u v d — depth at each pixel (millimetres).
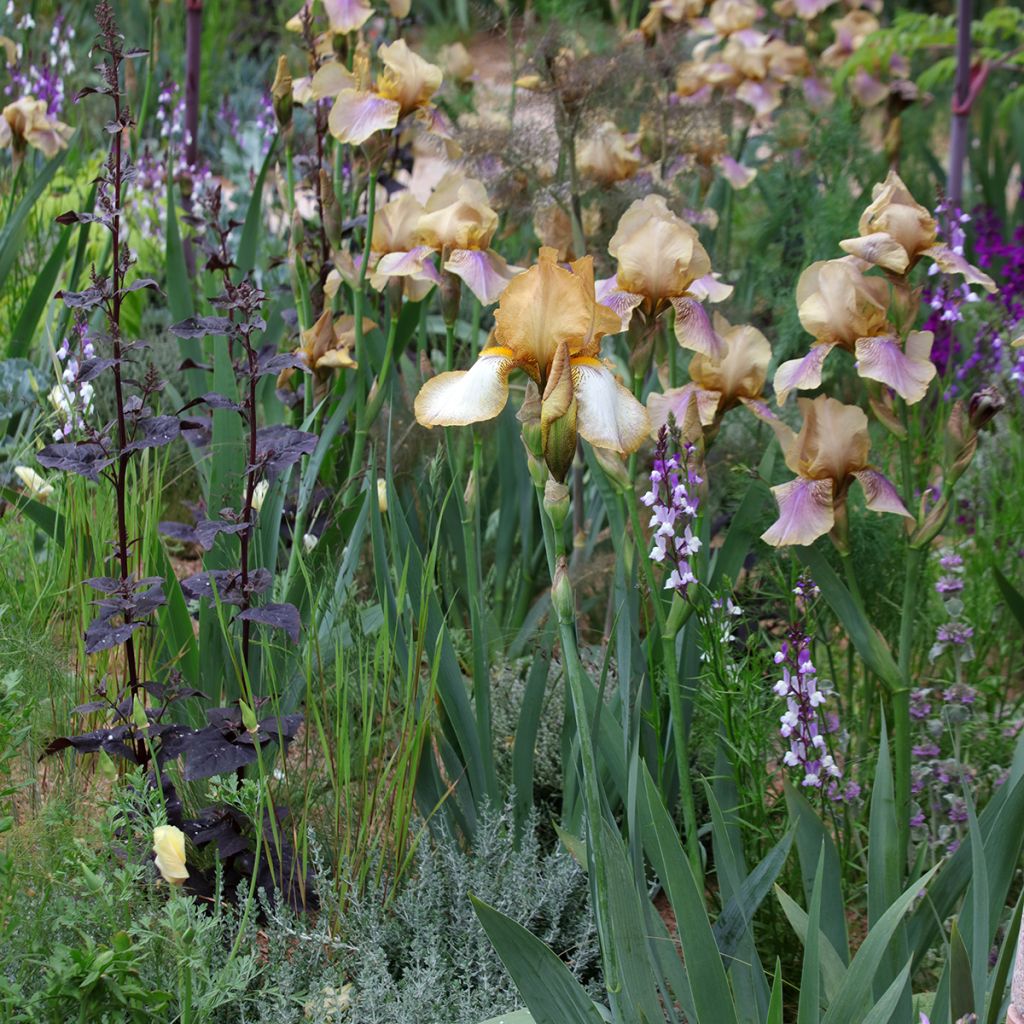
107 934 2500
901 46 5703
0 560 3283
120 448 2875
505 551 4047
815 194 5188
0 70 6172
